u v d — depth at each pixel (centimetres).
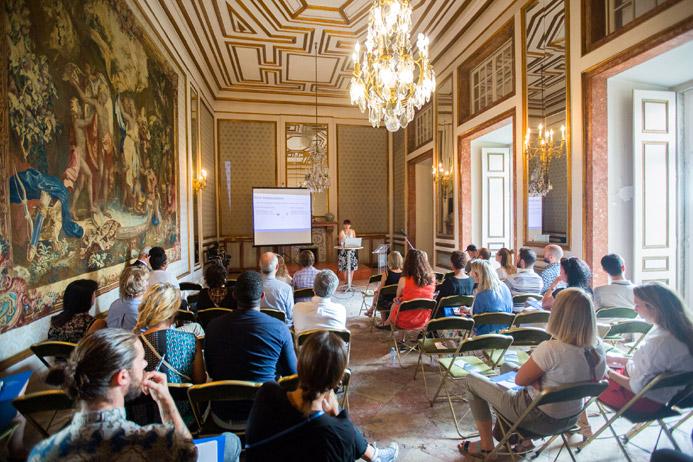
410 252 406
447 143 800
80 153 332
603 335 266
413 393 325
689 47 361
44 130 283
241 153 1047
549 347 188
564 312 187
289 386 174
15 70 253
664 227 451
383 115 463
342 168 1120
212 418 200
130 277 267
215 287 339
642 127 442
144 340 186
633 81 448
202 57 783
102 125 373
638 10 376
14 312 247
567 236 473
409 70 421
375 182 1146
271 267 367
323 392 126
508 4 572
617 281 339
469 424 275
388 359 407
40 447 100
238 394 171
